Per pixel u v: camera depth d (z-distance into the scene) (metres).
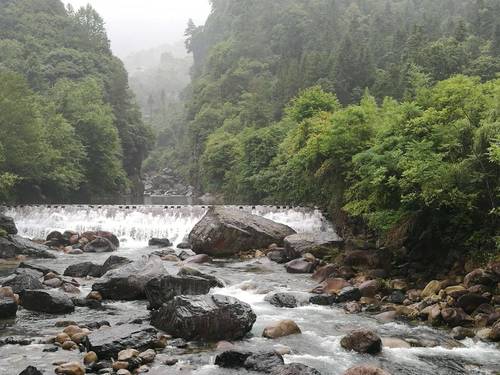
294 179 46.09
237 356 12.11
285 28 156.00
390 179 21.27
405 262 23.41
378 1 174.62
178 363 12.20
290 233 32.41
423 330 15.32
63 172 58.56
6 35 118.56
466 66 72.38
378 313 17.38
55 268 25.39
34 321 15.67
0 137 43.66
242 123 107.88
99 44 135.12
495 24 98.06
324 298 18.83
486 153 18.86
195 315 14.05
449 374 11.86
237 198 69.56
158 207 40.31
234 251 30.56
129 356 11.99
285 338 14.40
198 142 125.25
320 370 11.97
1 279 22.12
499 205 19.97
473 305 16.52
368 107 31.44
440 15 143.12
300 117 46.19
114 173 79.44
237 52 162.25
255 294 20.30
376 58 111.44
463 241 20.91
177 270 23.48
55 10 143.00
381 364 12.45
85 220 39.59
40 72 98.88
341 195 31.06
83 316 16.34
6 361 12.11
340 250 27.77
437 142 21.58
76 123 71.81
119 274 19.12
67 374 11.20
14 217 40.12
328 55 108.75
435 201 20.53
